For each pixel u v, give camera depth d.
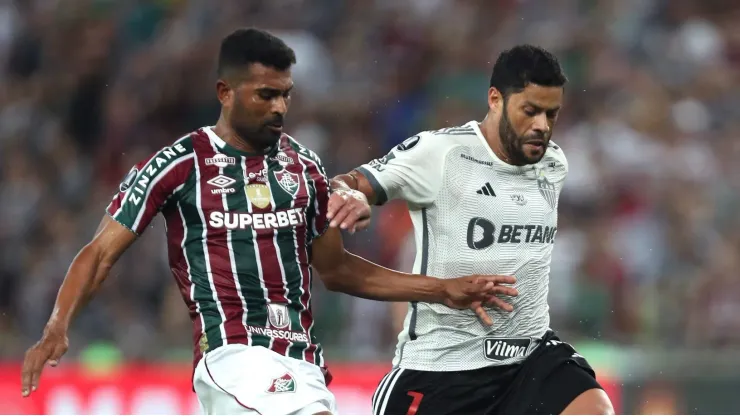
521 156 17.59
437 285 17.69
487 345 18.05
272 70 16.17
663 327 34.97
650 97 46.06
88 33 49.25
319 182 16.97
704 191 41.78
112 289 36.56
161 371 28.62
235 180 16.34
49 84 47.78
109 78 47.91
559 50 48.25
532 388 18.02
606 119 44.97
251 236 16.20
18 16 50.44
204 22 49.69
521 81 17.31
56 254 40.31
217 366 15.90
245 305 16.06
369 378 28.42
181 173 16.19
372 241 36.62
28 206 42.38
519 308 18.09
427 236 18.09
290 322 16.30
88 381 28.48
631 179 41.50
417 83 47.41
